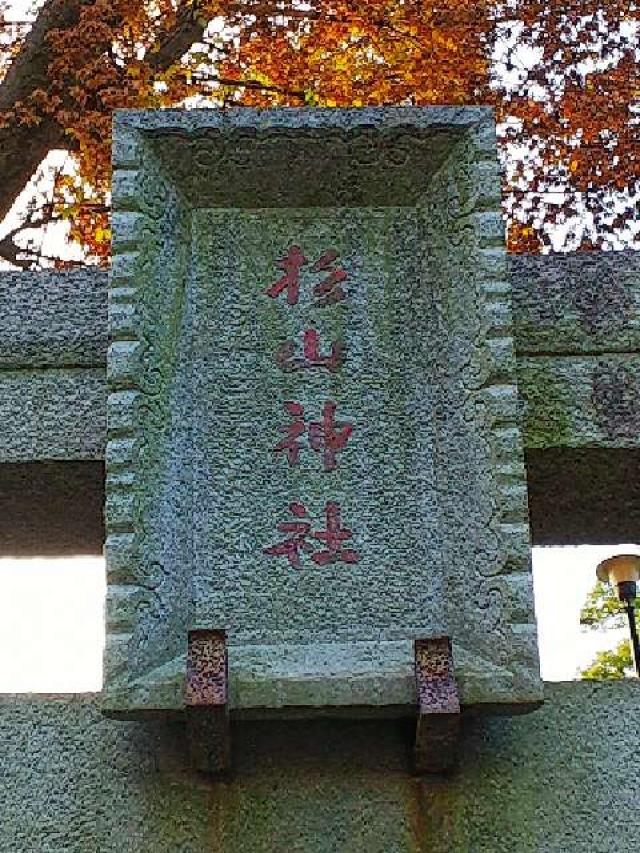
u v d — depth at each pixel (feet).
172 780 11.30
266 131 12.98
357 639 11.34
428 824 11.06
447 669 10.66
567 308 13.46
